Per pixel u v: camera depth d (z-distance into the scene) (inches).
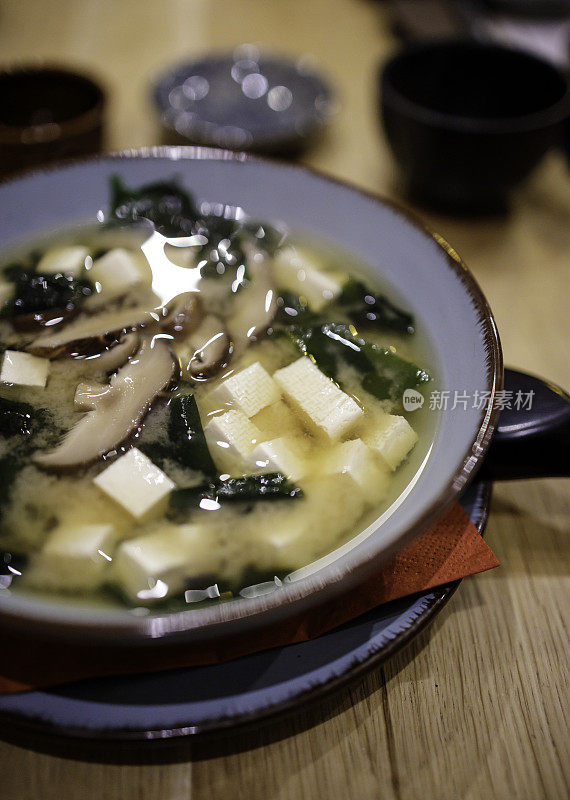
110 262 13.4
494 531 12.7
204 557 11.1
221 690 10.4
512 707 11.3
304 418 12.2
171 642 9.6
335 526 11.3
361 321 13.1
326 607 10.8
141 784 10.7
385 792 10.7
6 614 9.7
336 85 19.3
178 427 11.9
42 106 17.4
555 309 15.4
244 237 14.1
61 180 13.8
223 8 23.0
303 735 11.0
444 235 16.6
